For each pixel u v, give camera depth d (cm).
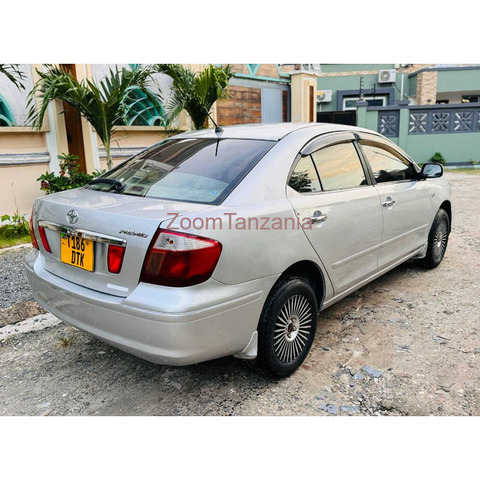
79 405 283
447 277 482
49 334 371
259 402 281
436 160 1445
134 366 325
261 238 263
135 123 832
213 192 271
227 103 1045
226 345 255
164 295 233
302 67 1359
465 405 274
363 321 383
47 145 707
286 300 284
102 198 285
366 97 1786
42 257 307
